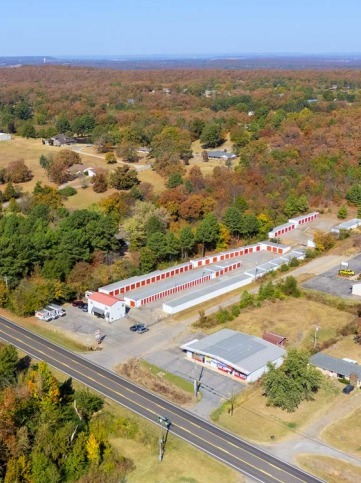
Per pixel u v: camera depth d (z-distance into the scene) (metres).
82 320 85.50
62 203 138.50
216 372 70.94
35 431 56.16
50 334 80.88
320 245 114.50
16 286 91.00
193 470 53.62
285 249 115.00
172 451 56.16
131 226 109.12
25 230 105.50
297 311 88.88
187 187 139.00
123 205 129.50
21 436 53.66
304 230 128.50
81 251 97.38
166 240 104.38
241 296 92.12
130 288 94.81
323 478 52.69
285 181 145.38
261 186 143.38
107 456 54.41
